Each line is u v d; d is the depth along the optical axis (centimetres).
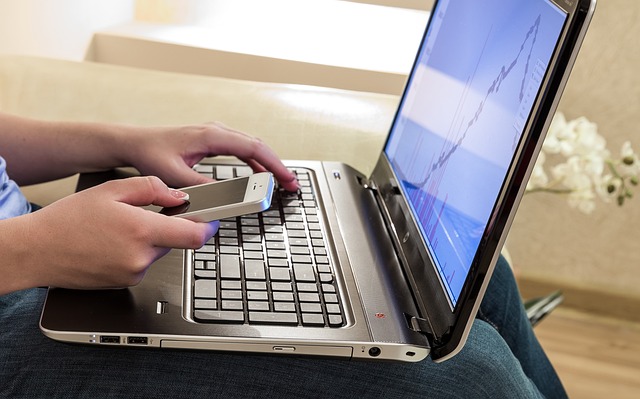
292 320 69
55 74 120
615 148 188
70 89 118
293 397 70
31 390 68
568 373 178
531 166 63
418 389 71
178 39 184
